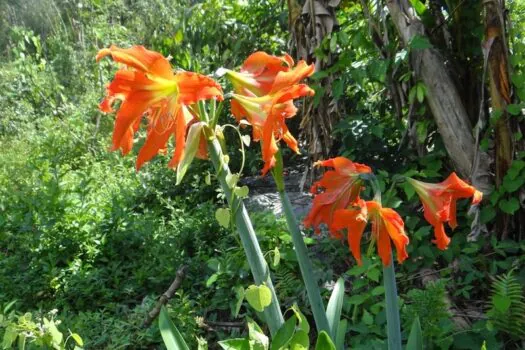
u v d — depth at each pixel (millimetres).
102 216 4602
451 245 3508
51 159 6742
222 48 7273
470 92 3994
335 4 3930
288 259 3492
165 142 1357
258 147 6238
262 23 7035
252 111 1472
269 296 1398
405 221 3639
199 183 5301
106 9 9023
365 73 3785
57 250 4145
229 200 1485
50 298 3803
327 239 3785
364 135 3955
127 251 4223
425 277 3467
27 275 3820
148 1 8602
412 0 3992
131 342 3090
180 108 1329
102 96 8133
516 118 3467
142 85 1296
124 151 1410
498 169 3521
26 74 8688
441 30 4027
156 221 4574
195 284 3730
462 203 3803
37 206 4488
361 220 1571
